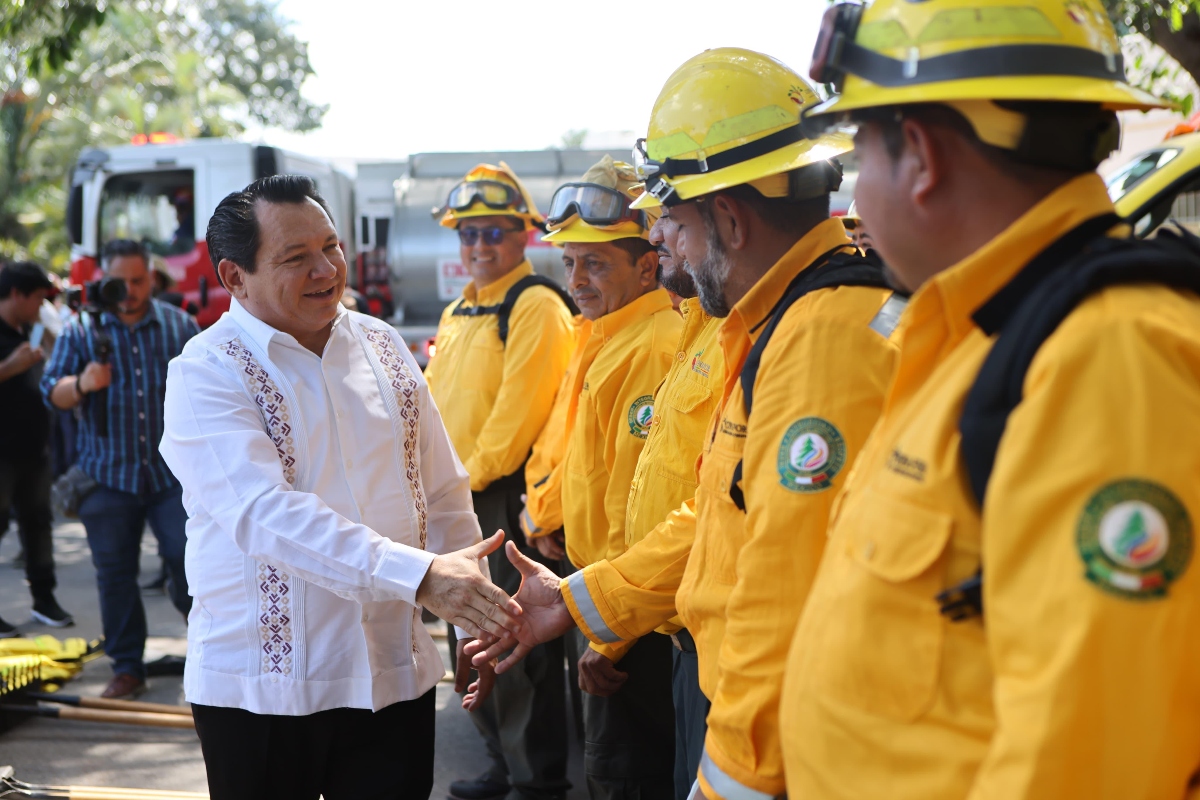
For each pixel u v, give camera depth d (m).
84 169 10.31
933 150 1.07
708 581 1.71
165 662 4.70
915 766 1.05
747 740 1.47
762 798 1.46
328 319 2.16
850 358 1.45
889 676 1.07
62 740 3.98
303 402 2.10
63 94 24.31
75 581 6.55
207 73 32.06
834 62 1.12
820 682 1.13
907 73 1.06
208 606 2.11
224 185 10.19
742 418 1.65
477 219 3.88
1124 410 0.87
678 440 2.28
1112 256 0.94
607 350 2.89
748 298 1.70
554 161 9.23
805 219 1.71
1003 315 1.03
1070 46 1.03
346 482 2.12
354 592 1.97
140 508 4.38
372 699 2.09
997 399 0.97
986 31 1.03
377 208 10.91
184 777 3.66
